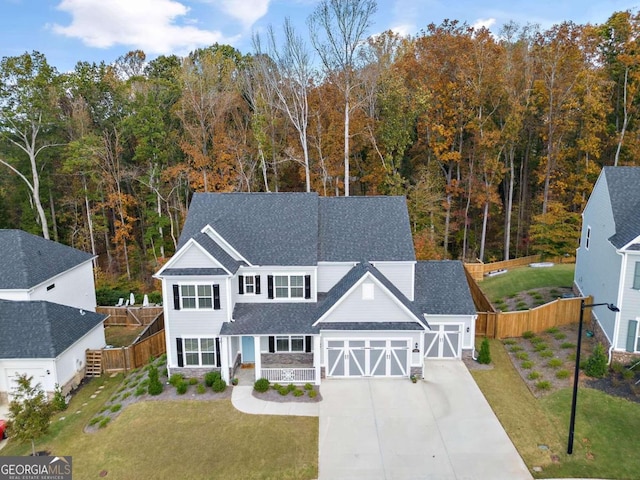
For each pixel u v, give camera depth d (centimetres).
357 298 2364
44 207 4975
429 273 2766
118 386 2573
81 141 4334
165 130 4912
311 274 2550
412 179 4606
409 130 4266
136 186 5072
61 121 4603
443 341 2606
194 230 2731
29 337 2473
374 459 1800
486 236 5103
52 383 2428
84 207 4938
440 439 1909
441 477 1689
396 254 2644
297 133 4738
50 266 3122
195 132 4647
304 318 2438
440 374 2447
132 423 2092
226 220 2764
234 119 4881
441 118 4294
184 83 4872
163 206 5022
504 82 4078
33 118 4153
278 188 4953
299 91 4431
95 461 1856
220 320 2405
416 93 4044
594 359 2273
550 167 4366
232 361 2464
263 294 2573
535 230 4256
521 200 5025
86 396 2492
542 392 2209
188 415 2134
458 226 4728
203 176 4444
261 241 2661
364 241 2723
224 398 2275
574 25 3916
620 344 2345
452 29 4184
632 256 2262
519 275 3878
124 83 5519
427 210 4197
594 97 4009
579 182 4353
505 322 2827
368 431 1978
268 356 2581
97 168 4647
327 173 4466
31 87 4031
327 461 1795
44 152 4619
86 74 5044
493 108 4344
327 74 4241
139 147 4481
